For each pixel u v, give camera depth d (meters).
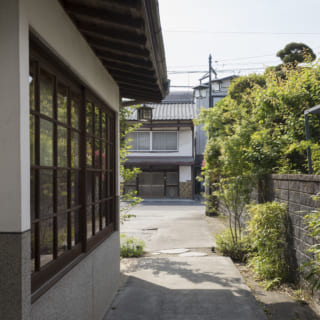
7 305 1.58
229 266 5.45
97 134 3.76
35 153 2.02
